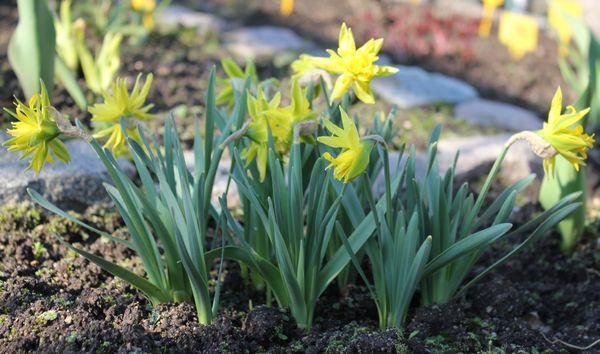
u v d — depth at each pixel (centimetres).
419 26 135
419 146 99
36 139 67
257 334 71
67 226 82
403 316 73
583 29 101
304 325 72
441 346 71
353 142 65
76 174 85
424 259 68
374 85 115
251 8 152
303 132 68
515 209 92
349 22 146
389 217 71
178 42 129
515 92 120
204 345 70
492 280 78
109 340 69
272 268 72
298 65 75
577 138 66
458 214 72
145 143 72
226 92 79
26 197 83
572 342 74
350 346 69
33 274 77
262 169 70
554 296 80
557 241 87
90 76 103
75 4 136
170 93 108
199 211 71
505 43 139
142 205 71
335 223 71
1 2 143
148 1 127
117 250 80
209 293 75
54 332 69
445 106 111
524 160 97
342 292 78
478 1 163
